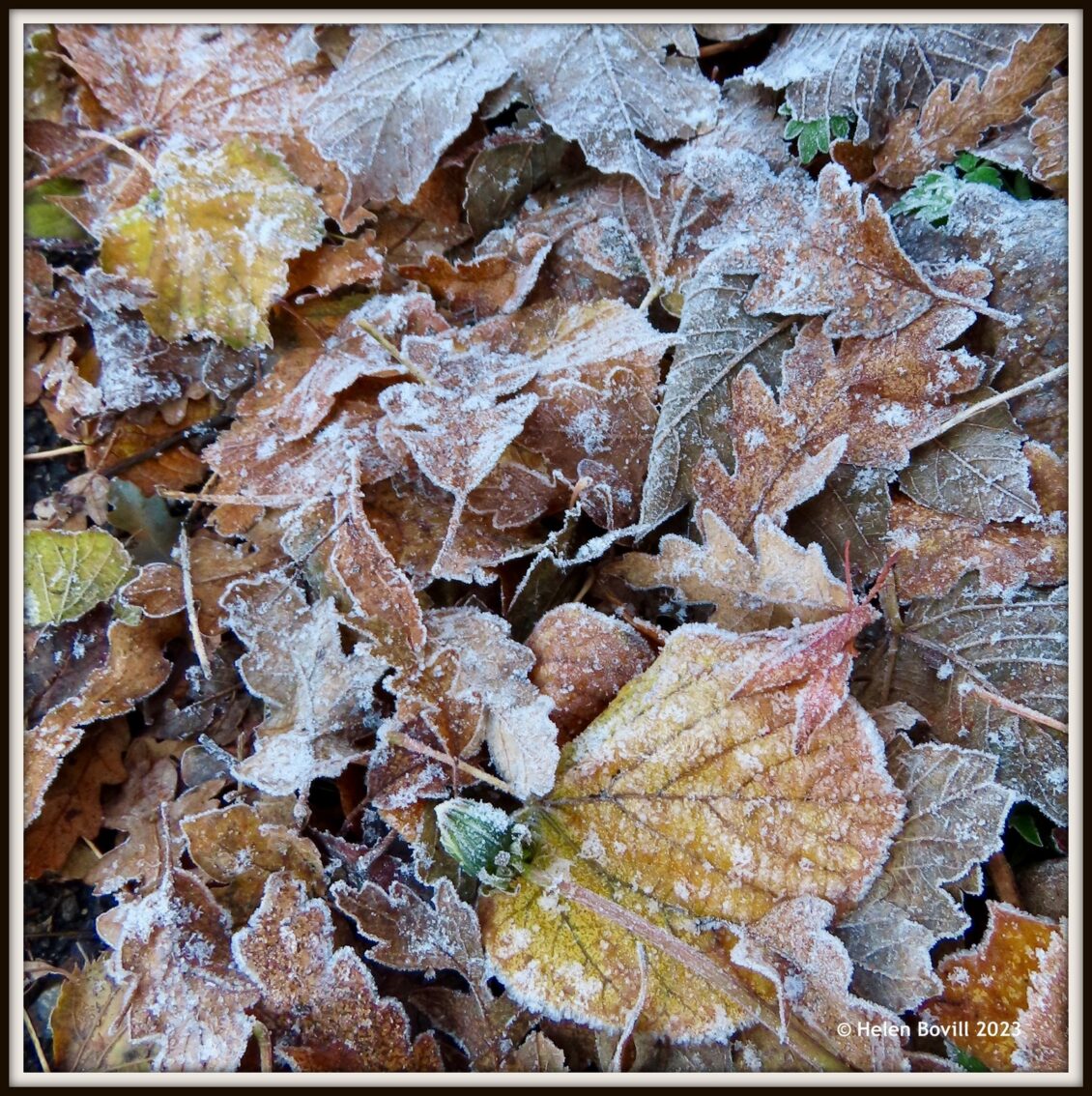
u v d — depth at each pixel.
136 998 0.46
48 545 0.50
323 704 0.48
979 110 0.49
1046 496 0.48
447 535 0.48
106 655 0.50
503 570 0.49
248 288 0.50
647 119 0.50
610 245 0.51
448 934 0.46
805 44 0.50
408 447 0.49
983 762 0.46
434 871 0.47
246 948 0.46
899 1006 0.46
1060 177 0.49
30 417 0.52
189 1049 0.46
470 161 0.51
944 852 0.46
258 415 0.50
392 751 0.47
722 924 0.46
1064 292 0.48
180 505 0.52
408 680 0.47
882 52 0.50
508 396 0.50
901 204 0.50
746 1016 0.45
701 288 0.49
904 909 0.46
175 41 0.52
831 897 0.46
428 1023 0.47
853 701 0.46
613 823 0.46
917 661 0.48
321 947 0.46
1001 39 0.49
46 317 0.52
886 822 0.46
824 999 0.45
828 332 0.48
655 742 0.47
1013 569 0.48
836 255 0.48
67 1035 0.48
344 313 0.51
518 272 0.51
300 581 0.49
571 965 0.46
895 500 0.49
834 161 0.50
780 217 0.49
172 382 0.51
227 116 0.52
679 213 0.50
